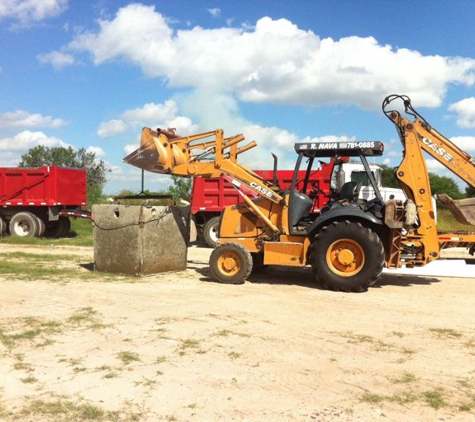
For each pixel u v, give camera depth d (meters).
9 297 7.83
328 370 4.80
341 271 8.62
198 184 16.22
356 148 9.05
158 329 6.10
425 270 9.88
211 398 4.15
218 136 9.89
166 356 5.14
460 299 8.04
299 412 3.91
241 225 9.81
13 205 18.73
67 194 19.14
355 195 9.20
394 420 3.79
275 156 10.01
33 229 18.61
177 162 9.98
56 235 19.94
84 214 18.86
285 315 6.90
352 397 4.19
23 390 4.28
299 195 9.29
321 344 5.59
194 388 4.35
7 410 3.90
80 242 17.33
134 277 9.77
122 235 9.91
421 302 7.80
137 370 4.75
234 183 9.71
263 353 5.26
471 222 9.34
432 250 9.08
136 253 9.80
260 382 4.49
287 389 4.35
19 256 12.91
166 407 3.98
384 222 8.55
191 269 11.02
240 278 9.21
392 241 8.72
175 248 10.59
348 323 6.51
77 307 7.20
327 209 9.26
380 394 4.25
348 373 4.73
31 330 6.01
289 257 9.12
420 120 9.23
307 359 5.10
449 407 4.01
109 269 10.10
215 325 6.31
